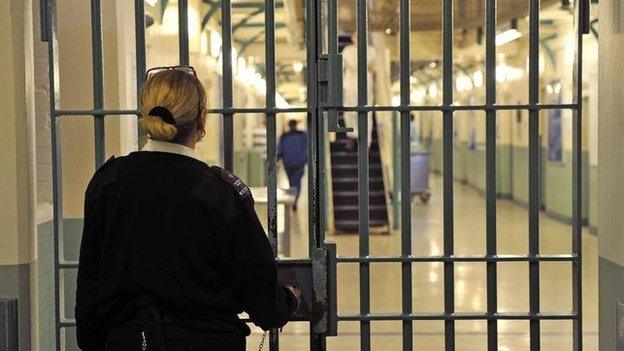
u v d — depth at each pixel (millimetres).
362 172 4402
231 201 3242
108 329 3289
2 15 4402
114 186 3299
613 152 4473
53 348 6418
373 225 17281
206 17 14961
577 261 4477
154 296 3168
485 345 7910
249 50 23172
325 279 4320
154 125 3215
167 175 3256
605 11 4562
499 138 26062
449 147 4461
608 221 4551
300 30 21172
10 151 4438
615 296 4453
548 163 20625
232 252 3240
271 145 4355
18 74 4438
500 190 25844
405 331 4484
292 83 39812
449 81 4430
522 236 16484
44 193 6523
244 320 3451
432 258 4465
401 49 4422
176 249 3191
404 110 4414
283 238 12969
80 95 6520
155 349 3137
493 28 4406
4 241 4457
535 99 4418
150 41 9336
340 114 4434
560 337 8164
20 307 4477
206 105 3379
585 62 17859
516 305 9789
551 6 15953
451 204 4473
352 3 11367
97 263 3354
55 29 4414
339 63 4270
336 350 7711
